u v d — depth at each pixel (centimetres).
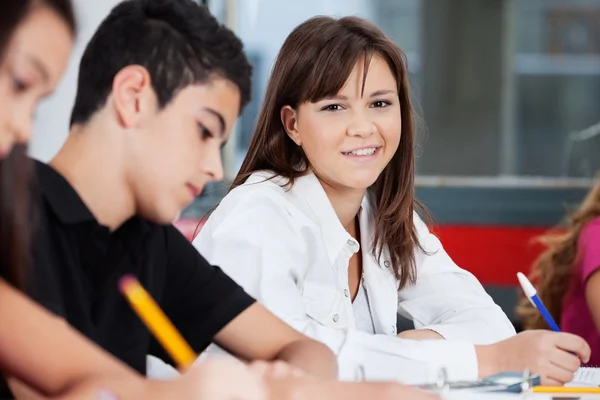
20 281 106
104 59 116
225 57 117
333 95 187
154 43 115
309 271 189
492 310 205
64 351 98
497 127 413
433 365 158
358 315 204
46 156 245
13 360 98
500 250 411
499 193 412
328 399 107
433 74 409
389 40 192
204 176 118
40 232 115
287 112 194
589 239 251
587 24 411
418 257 211
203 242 182
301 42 191
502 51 410
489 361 160
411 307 211
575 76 414
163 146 116
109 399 89
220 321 147
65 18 98
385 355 159
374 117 188
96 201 120
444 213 412
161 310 145
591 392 145
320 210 193
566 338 162
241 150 389
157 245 140
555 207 411
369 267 203
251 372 97
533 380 152
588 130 415
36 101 98
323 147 188
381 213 203
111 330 125
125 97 116
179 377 92
